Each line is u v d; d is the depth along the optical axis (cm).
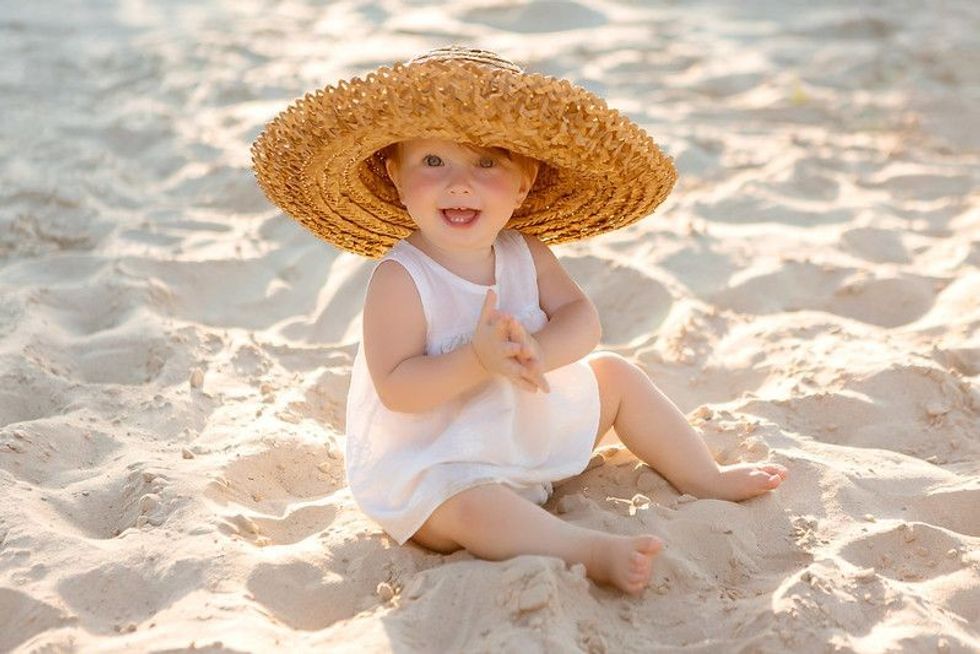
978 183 534
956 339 372
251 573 245
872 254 453
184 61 757
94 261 436
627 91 703
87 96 680
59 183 525
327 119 251
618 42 815
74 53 785
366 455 266
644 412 281
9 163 553
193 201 520
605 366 283
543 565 228
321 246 460
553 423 268
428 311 264
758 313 405
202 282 430
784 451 298
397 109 240
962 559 252
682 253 447
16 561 247
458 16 889
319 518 278
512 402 260
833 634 223
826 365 349
